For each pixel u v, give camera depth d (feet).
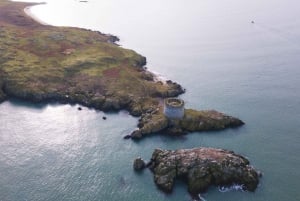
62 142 410.52
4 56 607.37
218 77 593.01
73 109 488.85
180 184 337.52
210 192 328.08
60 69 575.79
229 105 493.77
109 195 327.26
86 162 373.40
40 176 353.51
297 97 511.40
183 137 413.39
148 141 407.44
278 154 383.04
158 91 520.01
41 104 504.84
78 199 322.96
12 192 332.80
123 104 489.26
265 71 610.65
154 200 320.70
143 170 358.64
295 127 434.30
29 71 565.12
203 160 345.31
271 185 336.90
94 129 436.35
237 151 388.37
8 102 510.58
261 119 454.40
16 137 422.41
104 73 568.00
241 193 327.06
